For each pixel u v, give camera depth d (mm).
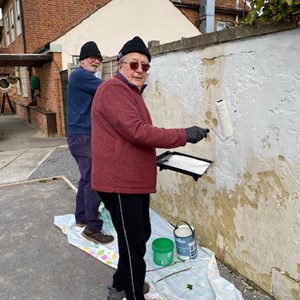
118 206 1865
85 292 2381
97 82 2818
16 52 14141
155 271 2535
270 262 2184
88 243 3020
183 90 2812
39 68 10953
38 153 7434
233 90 2258
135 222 1881
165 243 2693
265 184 2121
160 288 2340
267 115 2021
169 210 3363
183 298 2229
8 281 2537
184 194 3059
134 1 10578
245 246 2385
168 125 3115
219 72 2363
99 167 1868
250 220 2297
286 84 1862
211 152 2586
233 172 2387
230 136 2340
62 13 12008
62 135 9727
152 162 1912
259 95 2059
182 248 2635
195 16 15180
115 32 10344
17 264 2760
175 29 11719
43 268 2691
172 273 2506
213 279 2377
